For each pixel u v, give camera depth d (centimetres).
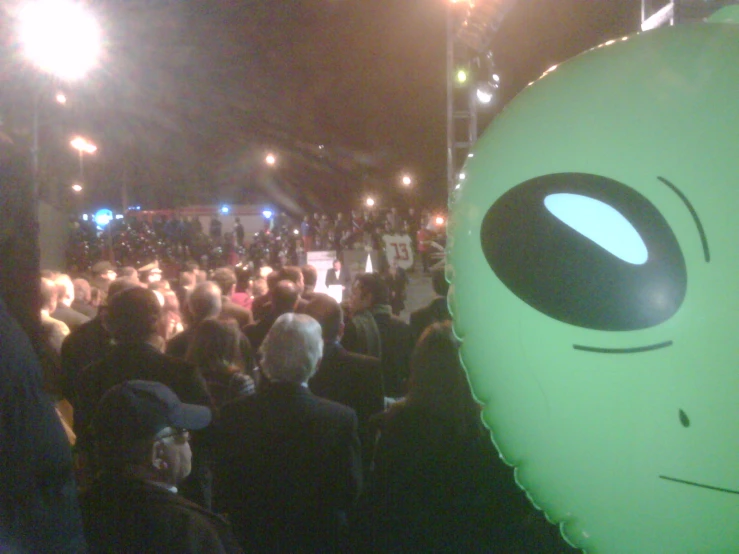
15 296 160
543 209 134
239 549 226
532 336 134
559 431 134
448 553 242
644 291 125
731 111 128
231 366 432
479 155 150
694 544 127
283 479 294
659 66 135
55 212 2183
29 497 142
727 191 124
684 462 125
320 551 295
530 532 237
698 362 122
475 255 143
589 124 135
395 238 1384
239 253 2648
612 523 133
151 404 227
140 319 381
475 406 245
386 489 251
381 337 569
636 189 128
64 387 487
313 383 435
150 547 208
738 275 122
